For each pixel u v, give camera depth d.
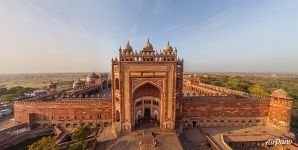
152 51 35.59
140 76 33.91
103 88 85.31
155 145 28.98
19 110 41.72
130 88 33.84
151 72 34.03
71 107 41.22
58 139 34.78
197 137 35.75
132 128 34.59
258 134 36.25
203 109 40.94
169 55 34.06
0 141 33.31
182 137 35.06
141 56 33.66
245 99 41.53
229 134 36.00
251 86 90.44
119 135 32.88
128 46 38.53
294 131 46.16
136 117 37.75
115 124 35.25
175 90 34.62
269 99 41.72
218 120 41.25
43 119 41.47
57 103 41.12
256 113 41.72
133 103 35.12
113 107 36.34
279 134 37.12
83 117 41.34
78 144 28.28
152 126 35.97
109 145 29.81
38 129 40.25
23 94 78.00
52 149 26.47
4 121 46.25
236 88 83.31
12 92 89.12
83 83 78.38
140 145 29.14
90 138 32.97
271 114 40.97
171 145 29.31
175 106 35.00
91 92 69.69
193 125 41.06
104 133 35.88
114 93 36.16
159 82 34.47
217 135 36.19
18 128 38.56
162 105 35.00
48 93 57.16
